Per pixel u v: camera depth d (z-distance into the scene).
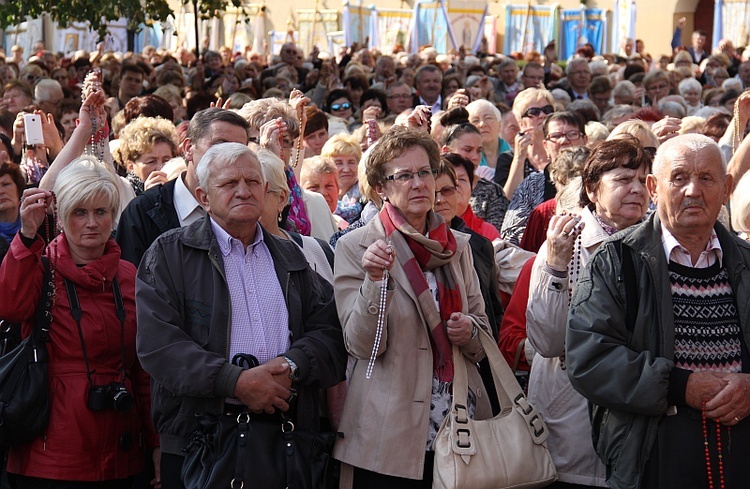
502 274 6.85
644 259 4.91
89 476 5.32
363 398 5.12
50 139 8.84
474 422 5.07
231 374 4.81
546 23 39.78
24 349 5.31
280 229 6.20
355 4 39.41
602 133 9.88
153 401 5.07
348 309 5.11
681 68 22.06
